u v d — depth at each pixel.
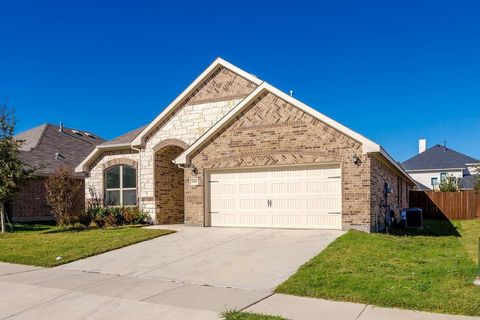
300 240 13.53
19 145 18.42
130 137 22.41
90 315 7.29
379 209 16.84
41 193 25.53
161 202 21.17
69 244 14.28
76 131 34.41
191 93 20.67
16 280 9.98
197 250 12.79
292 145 16.25
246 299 8.01
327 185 15.81
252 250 12.40
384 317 6.79
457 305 7.10
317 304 7.55
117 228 18.50
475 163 44.41
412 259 10.72
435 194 29.56
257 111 16.98
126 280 9.81
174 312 7.31
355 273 9.30
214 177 17.94
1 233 17.56
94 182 22.66
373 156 15.68
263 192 16.95
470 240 15.27
